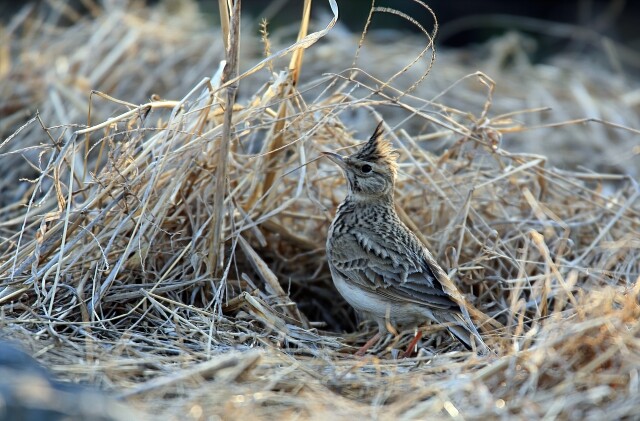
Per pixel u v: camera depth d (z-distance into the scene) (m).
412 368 10.96
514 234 14.28
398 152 15.17
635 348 10.01
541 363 9.86
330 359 11.24
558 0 28.22
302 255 14.16
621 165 19.52
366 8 26.86
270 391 9.71
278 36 22.09
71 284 12.15
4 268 12.12
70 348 10.60
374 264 12.57
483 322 11.93
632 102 22.22
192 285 12.68
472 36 27.38
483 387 9.57
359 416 9.23
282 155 13.82
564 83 22.98
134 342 11.12
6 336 10.57
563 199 15.09
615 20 28.09
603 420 9.02
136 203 12.59
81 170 14.54
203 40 21.41
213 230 12.61
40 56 20.00
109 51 20.34
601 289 11.97
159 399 9.23
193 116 13.20
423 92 20.91
